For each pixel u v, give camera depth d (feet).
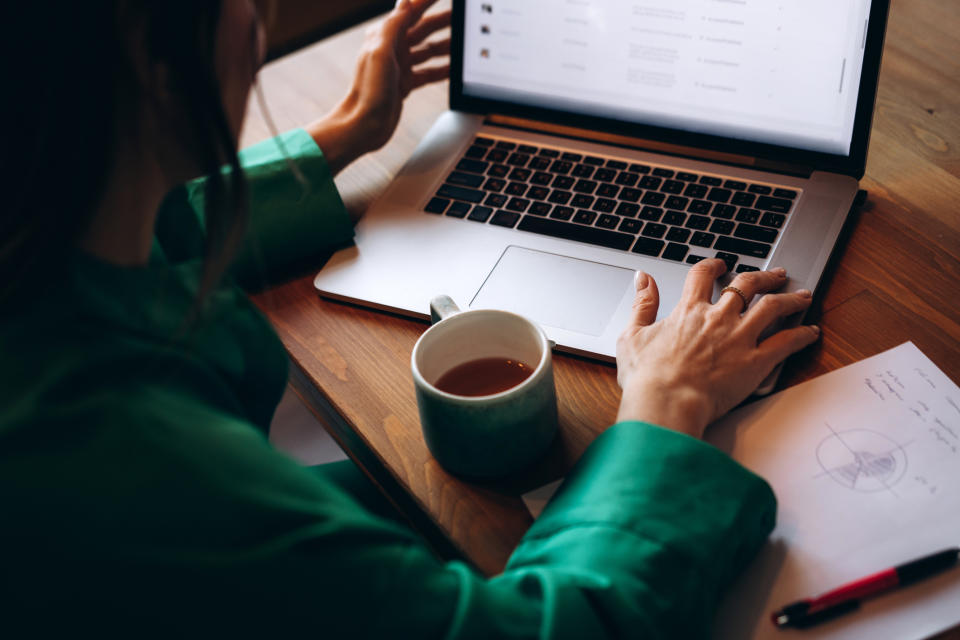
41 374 1.20
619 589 1.49
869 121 2.36
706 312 2.06
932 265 2.29
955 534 1.66
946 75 2.91
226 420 1.39
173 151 1.43
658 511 1.62
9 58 1.08
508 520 1.88
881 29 2.24
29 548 1.11
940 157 2.63
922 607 1.57
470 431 1.80
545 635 1.39
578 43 2.68
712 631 1.62
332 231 2.58
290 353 2.35
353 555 1.28
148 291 1.49
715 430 1.96
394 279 2.45
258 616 1.20
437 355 1.93
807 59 2.37
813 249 2.30
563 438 2.02
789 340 2.03
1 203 1.18
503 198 2.65
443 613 1.34
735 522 1.63
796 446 1.89
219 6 1.24
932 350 2.07
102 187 1.24
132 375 1.27
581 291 2.32
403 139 3.06
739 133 2.56
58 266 1.26
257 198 2.46
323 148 2.75
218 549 1.19
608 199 2.57
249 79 1.54
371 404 2.19
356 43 3.65
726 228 2.41
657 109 2.65
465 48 2.85
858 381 2.01
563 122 2.81
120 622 1.15
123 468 1.17
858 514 1.74
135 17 1.17
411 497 1.97
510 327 1.91
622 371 2.02
